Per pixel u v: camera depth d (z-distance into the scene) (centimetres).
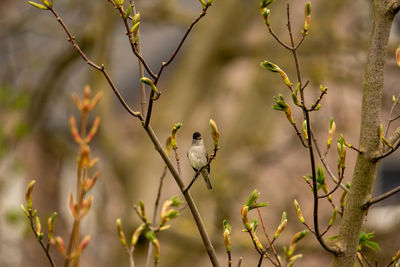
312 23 1348
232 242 1291
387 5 457
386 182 1845
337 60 1323
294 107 1552
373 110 458
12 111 1542
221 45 1438
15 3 2059
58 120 1902
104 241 1579
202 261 1606
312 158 419
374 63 460
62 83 1712
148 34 2197
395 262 465
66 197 2000
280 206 1642
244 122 1432
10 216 1456
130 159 1359
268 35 1409
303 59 1355
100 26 1400
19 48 1795
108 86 1432
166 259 1344
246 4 1467
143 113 459
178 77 1461
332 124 464
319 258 1496
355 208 457
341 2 1359
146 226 506
